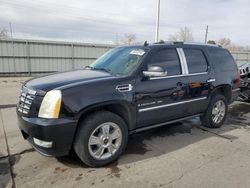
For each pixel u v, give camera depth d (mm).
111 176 3170
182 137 4652
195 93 4531
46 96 3027
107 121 3359
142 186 2951
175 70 4219
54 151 3070
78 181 3045
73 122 3059
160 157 3750
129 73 3652
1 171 3264
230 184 3006
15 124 5371
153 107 3869
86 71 4035
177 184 2998
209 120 5051
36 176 3146
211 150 4039
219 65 5117
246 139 4582
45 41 18578
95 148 3369
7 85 12391
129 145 4223
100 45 21078
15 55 17656
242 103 8008
